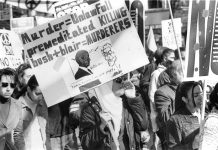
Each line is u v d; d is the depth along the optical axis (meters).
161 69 10.02
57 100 7.54
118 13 7.61
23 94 8.05
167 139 6.92
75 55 7.54
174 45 13.24
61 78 7.53
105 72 7.61
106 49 7.60
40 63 7.52
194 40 7.03
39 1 9.45
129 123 8.45
